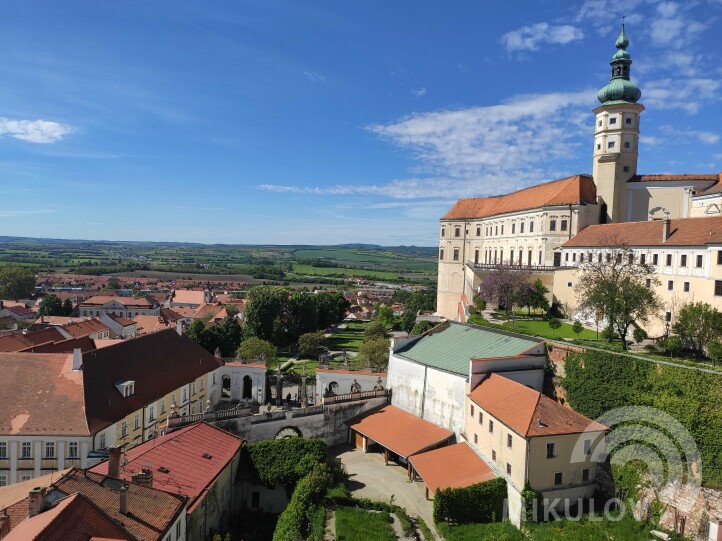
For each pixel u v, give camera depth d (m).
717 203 83.38
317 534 45.59
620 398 52.53
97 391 58.97
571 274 94.44
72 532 29.50
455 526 48.41
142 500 37.59
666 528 44.53
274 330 135.38
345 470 61.66
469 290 121.38
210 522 46.84
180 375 75.25
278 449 57.12
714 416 44.59
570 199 104.75
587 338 72.19
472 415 59.75
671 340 60.12
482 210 148.12
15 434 53.09
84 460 53.34
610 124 105.06
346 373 84.88
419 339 80.31
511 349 66.62
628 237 83.31
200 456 50.22
